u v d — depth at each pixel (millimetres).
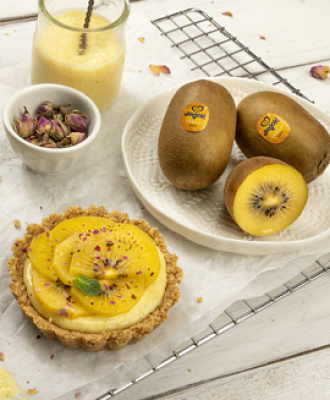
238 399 699
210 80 788
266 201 706
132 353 672
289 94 786
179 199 742
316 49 885
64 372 660
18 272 665
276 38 888
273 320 723
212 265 716
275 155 729
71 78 744
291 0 924
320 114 780
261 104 734
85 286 644
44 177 743
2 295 681
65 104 741
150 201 715
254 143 735
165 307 664
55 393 652
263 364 710
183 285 702
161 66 822
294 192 710
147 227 698
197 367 702
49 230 685
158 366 666
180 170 715
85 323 647
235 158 771
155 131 776
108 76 754
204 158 710
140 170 754
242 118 740
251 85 793
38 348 666
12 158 748
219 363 705
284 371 711
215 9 901
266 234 723
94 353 670
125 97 801
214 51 864
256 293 710
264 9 913
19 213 720
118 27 734
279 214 717
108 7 755
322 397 708
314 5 924
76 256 655
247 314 693
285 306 729
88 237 670
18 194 729
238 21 896
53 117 734
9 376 654
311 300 734
